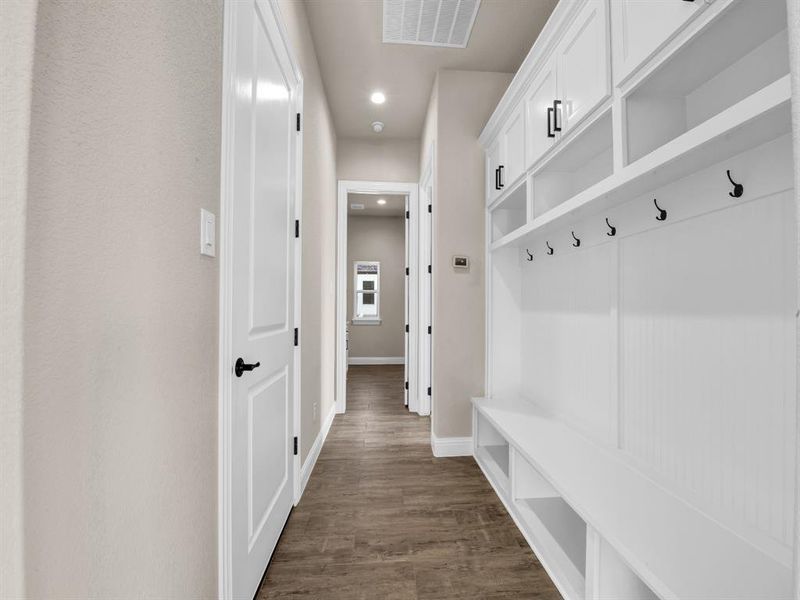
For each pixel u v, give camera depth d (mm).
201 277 956
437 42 2455
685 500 1199
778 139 958
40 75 475
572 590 1306
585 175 1887
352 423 3447
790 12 368
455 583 1429
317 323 2635
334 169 3574
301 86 1992
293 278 1905
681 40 1016
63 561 522
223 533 1077
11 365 450
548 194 2018
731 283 1099
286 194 1748
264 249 1436
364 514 1895
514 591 1393
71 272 533
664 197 1332
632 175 1215
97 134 581
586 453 1581
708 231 1171
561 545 1537
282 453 1722
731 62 1088
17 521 452
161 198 767
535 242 2402
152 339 742
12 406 450
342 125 3578
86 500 567
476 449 2590
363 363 7453
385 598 1358
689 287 1244
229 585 1101
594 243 1766
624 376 1570
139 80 688
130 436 672
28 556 464
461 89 2736
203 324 971
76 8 532
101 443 599
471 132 2734
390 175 3826
